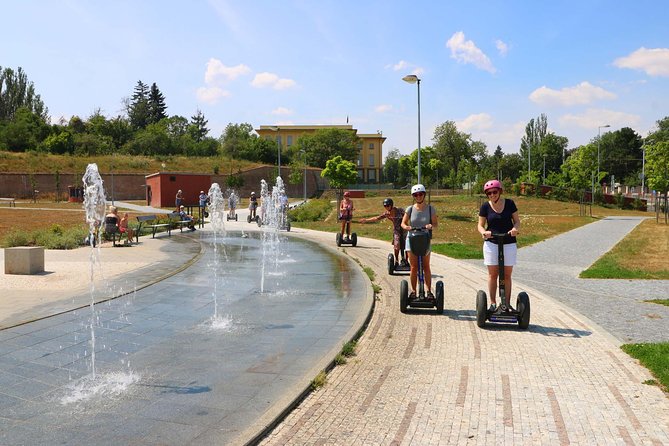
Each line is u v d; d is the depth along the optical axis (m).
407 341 6.68
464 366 5.66
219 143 107.81
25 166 68.69
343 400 4.73
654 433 4.02
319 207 42.59
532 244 21.64
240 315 8.03
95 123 101.69
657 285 11.41
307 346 6.33
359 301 9.00
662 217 45.25
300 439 3.96
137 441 3.88
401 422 4.25
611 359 5.89
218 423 4.17
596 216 45.41
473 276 12.24
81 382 5.15
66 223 29.77
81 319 7.73
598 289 10.90
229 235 24.30
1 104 108.38
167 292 9.90
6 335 6.83
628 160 103.19
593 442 3.88
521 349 6.29
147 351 6.18
